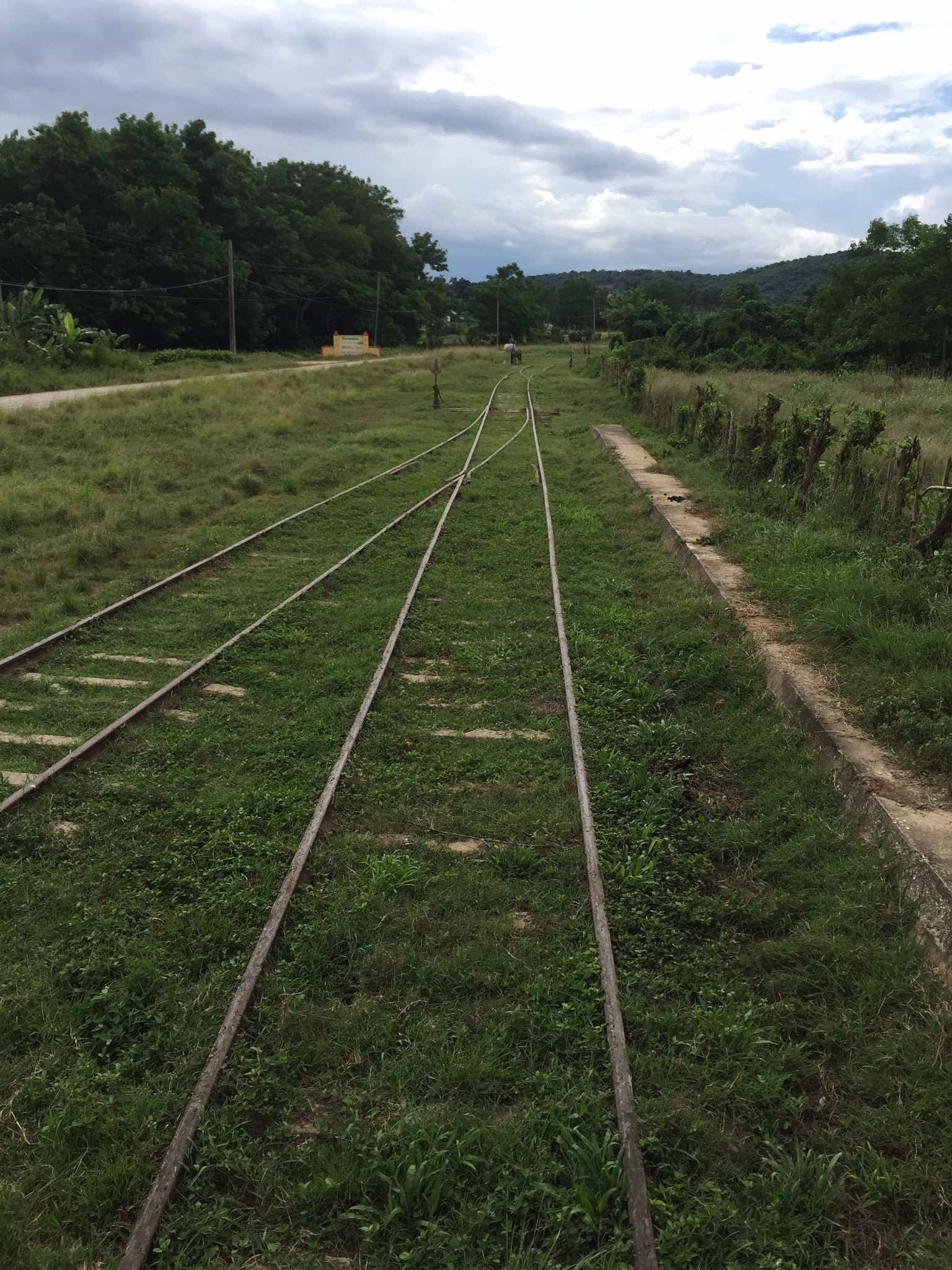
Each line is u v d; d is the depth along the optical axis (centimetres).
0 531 1240
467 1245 289
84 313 6238
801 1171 312
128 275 6444
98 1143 323
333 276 8738
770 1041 372
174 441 2053
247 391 3084
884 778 540
